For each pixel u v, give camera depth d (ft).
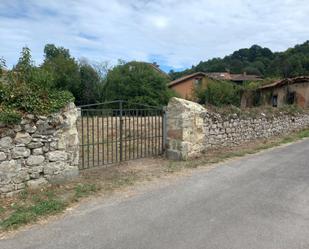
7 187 16.72
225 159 28.60
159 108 28.96
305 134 49.96
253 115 40.91
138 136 28.63
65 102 19.38
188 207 15.72
